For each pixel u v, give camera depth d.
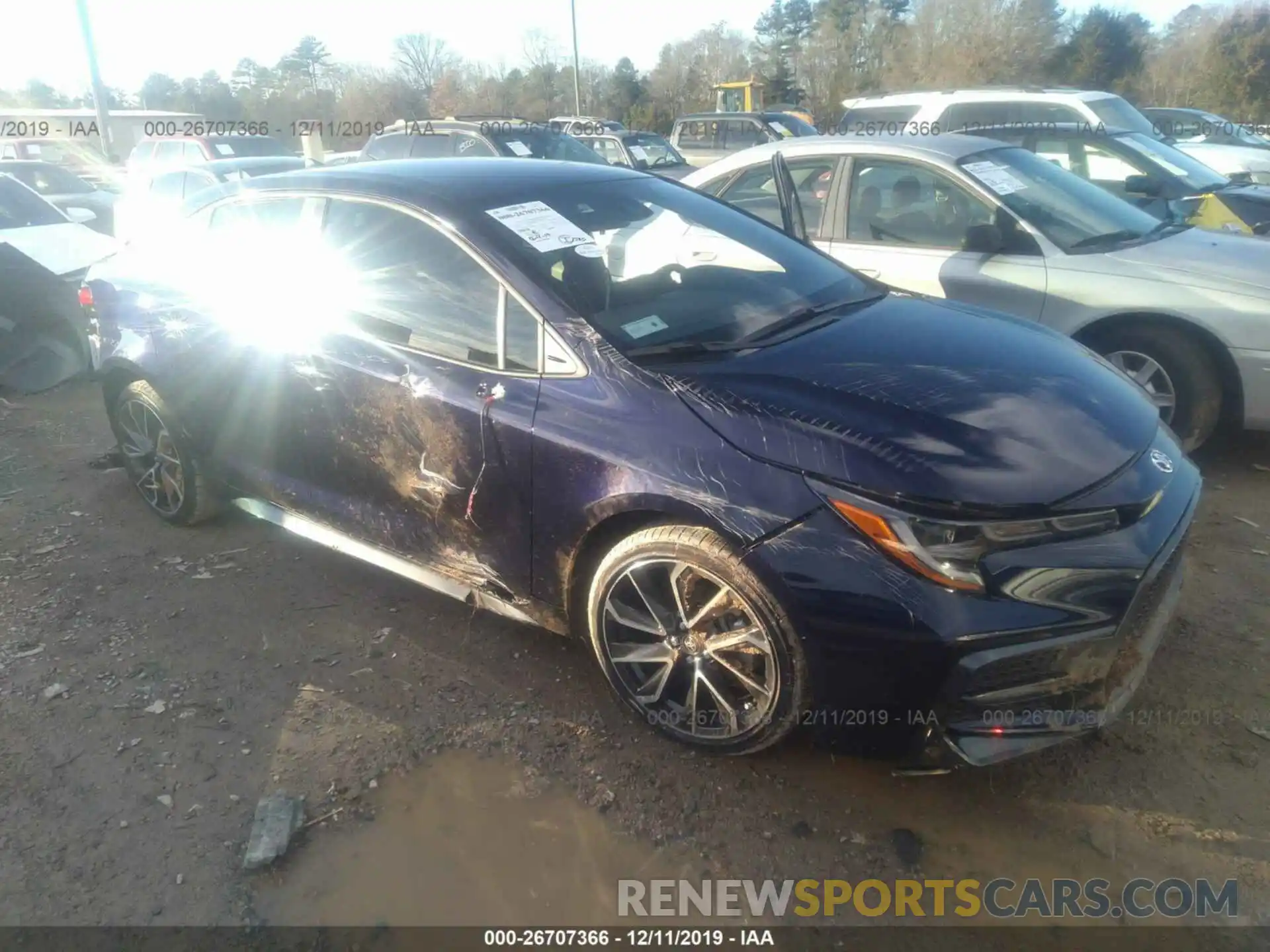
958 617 2.41
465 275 3.24
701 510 2.65
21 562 4.30
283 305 3.72
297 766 2.97
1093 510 2.54
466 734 3.09
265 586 4.05
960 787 2.81
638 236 3.56
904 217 5.44
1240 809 2.69
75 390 7.11
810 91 46.97
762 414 2.68
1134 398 3.12
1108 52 40.53
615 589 2.94
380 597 3.94
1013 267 5.02
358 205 3.59
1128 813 2.70
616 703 3.18
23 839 2.71
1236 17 36.12
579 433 2.88
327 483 3.73
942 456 2.54
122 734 3.13
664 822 2.72
